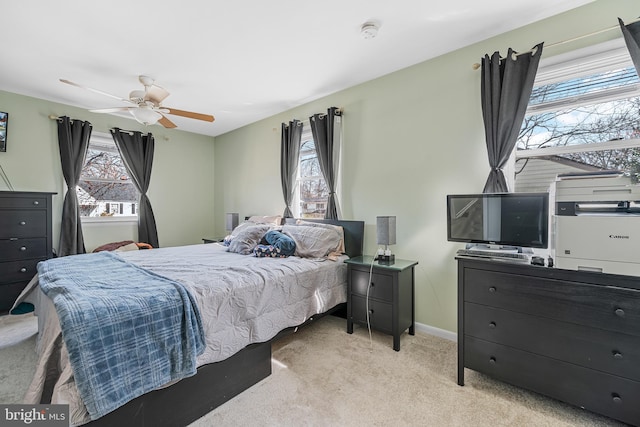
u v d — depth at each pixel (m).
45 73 2.76
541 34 2.03
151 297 1.39
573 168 2.02
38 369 1.17
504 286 1.63
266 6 1.86
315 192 3.66
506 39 2.16
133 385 1.21
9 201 2.87
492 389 1.74
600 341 1.36
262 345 1.86
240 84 3.04
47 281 1.70
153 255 2.75
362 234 2.95
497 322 1.65
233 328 1.68
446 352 2.21
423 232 2.60
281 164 3.86
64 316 1.14
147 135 4.28
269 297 1.94
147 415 1.31
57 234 3.53
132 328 1.26
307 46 2.33
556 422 1.46
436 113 2.51
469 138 2.34
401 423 1.46
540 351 1.52
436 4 1.86
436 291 2.52
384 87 2.85
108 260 2.31
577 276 1.41
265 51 2.40
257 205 4.41
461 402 1.62
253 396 1.68
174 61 2.55
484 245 1.94
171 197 4.64
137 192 4.30
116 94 3.26
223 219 5.01
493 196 1.82
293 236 2.93
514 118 2.07
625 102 1.84
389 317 2.29
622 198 1.31
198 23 2.02
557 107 2.04
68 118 3.53
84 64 2.59
